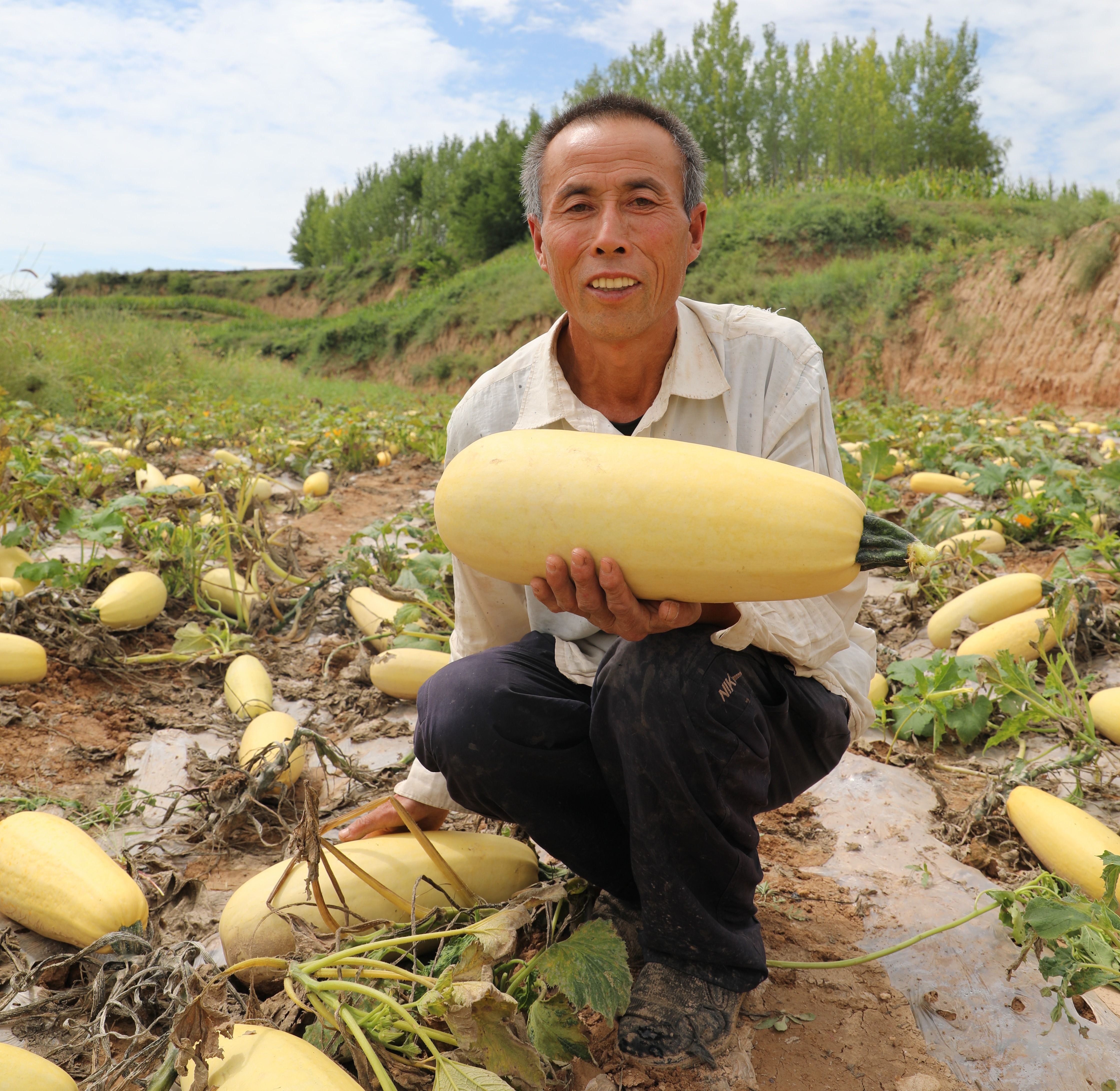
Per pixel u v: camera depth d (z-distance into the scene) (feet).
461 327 131.23
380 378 139.13
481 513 4.48
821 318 81.97
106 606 11.53
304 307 220.43
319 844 5.13
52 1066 4.48
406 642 11.39
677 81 170.71
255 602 13.08
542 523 4.35
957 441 24.59
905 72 156.46
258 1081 4.00
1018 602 11.37
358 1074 4.38
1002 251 72.59
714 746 4.74
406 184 246.88
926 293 75.97
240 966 4.85
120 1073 4.46
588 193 5.19
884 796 8.01
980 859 7.03
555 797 5.43
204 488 17.89
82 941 5.67
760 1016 5.31
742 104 168.45
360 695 10.65
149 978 5.05
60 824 6.33
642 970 5.21
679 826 4.84
